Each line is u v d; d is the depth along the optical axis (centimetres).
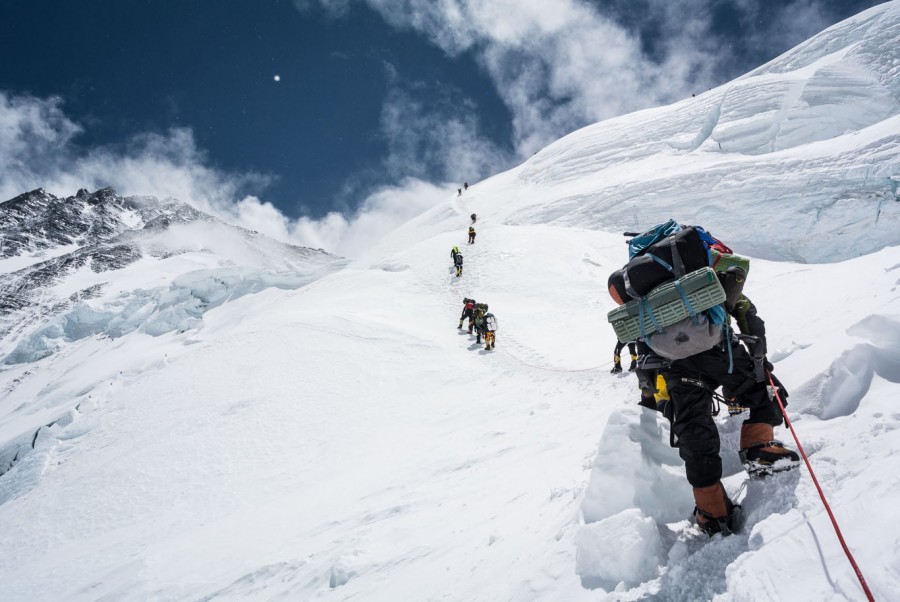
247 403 1942
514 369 1731
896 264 400
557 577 203
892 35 5350
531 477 475
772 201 3578
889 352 223
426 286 3234
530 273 3041
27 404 4447
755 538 160
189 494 1503
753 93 5675
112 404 2355
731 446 234
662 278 200
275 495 1287
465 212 6388
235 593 623
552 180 6138
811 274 879
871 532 131
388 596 339
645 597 164
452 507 528
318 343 2322
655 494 204
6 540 1556
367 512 746
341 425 1627
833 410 220
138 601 784
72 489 1769
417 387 1784
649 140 6078
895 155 3331
